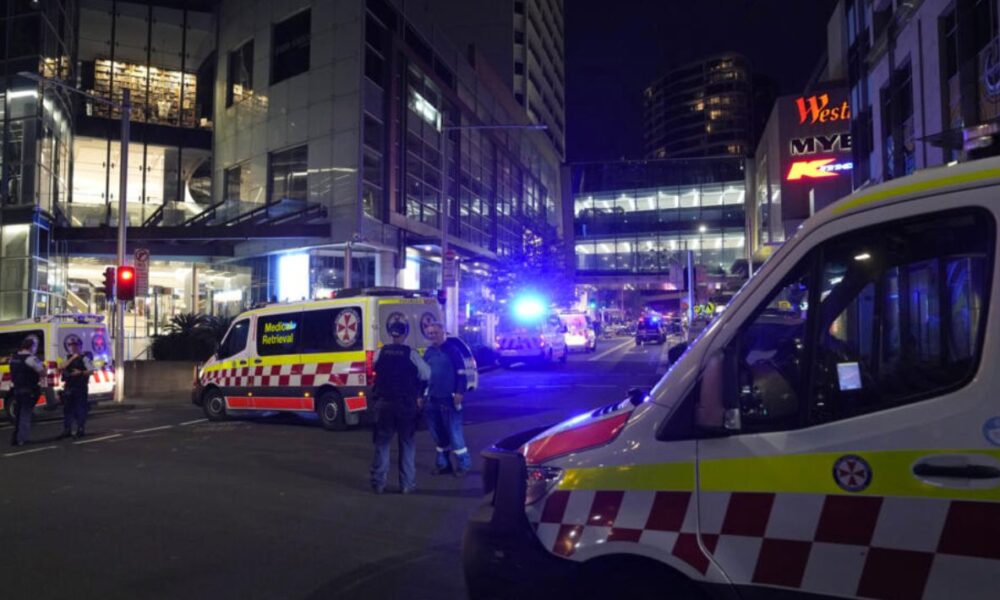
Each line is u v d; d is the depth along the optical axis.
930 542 2.29
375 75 32.53
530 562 2.98
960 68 15.23
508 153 53.31
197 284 37.44
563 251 50.47
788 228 51.78
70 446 11.52
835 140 51.28
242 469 9.23
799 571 2.50
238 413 14.38
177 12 39.50
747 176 74.25
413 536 6.16
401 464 7.78
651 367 27.42
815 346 2.62
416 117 36.22
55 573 5.30
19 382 11.77
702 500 2.69
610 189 77.69
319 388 12.84
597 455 2.95
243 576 5.20
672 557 2.70
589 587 2.90
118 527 6.54
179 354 23.97
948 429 2.31
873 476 2.40
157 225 31.39
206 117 40.31
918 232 2.51
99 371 17.19
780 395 2.70
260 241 32.34
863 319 2.58
